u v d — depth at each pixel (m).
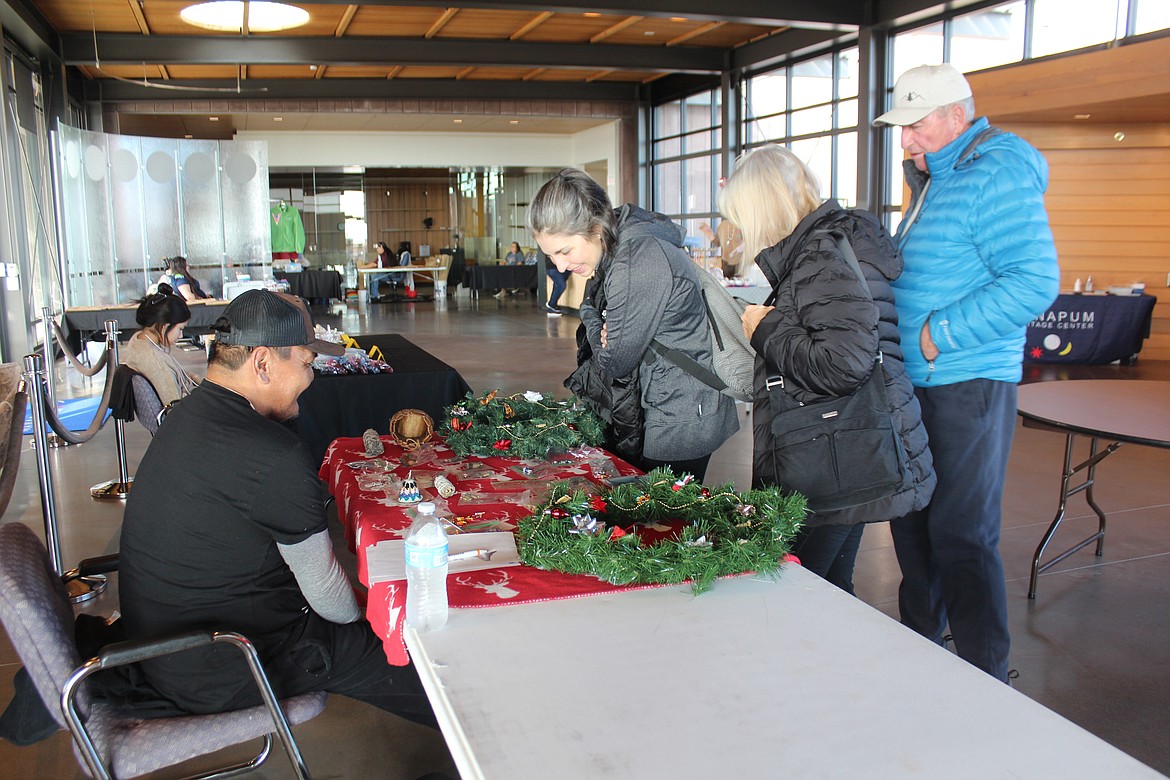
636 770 0.98
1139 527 3.98
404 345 5.68
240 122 15.86
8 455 2.96
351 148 17.31
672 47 12.55
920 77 2.20
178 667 1.68
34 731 1.63
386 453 2.60
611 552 1.52
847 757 1.00
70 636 1.59
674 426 2.34
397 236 20.97
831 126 11.33
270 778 2.24
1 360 7.48
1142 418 2.75
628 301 2.21
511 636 1.33
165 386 4.11
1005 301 2.05
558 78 14.70
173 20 9.84
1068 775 0.97
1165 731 2.37
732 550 1.50
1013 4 8.55
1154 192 8.73
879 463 1.88
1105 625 3.01
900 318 2.29
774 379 1.96
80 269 10.28
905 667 1.22
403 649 1.50
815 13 9.66
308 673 1.76
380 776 2.25
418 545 1.36
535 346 10.39
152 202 11.64
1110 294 8.59
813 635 1.32
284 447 1.67
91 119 13.16
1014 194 2.09
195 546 1.65
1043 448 5.54
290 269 15.74
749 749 1.02
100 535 4.04
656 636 1.32
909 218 2.34
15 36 8.88
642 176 15.78
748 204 2.02
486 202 20.28
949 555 2.26
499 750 1.02
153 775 2.23
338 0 8.00
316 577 1.72
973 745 1.02
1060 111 8.16
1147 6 7.38
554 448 2.45
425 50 11.40
